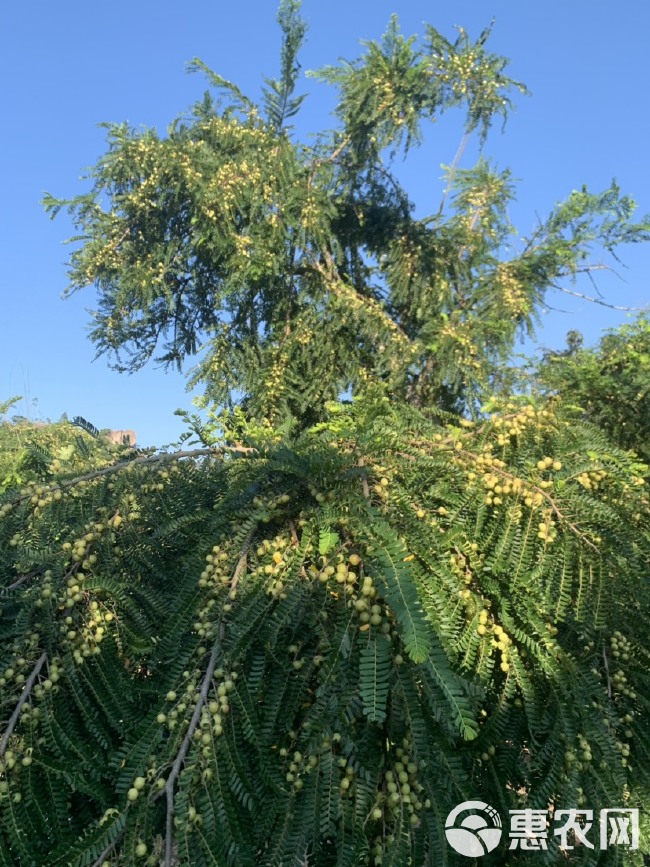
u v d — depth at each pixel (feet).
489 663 6.59
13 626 6.93
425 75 23.24
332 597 6.13
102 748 6.58
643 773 7.53
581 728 6.81
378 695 5.32
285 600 6.00
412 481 7.18
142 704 7.02
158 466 8.18
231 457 8.34
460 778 5.92
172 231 25.53
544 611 6.78
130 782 5.69
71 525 7.55
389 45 23.73
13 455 12.86
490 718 6.66
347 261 28.53
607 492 7.56
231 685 5.91
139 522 7.79
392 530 5.90
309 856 6.07
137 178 24.54
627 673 7.66
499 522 6.88
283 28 24.11
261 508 6.97
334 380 25.20
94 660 6.67
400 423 8.41
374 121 24.22
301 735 5.92
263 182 23.71
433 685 5.62
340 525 6.37
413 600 5.32
